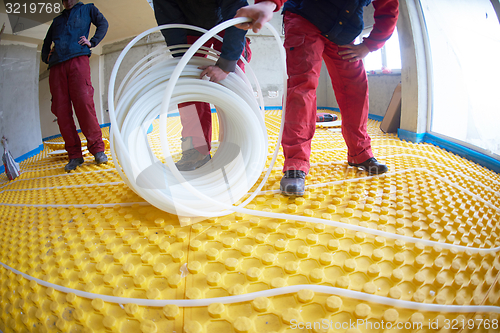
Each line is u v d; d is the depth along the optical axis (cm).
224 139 180
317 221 125
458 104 302
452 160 251
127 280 96
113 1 618
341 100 192
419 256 100
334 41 167
